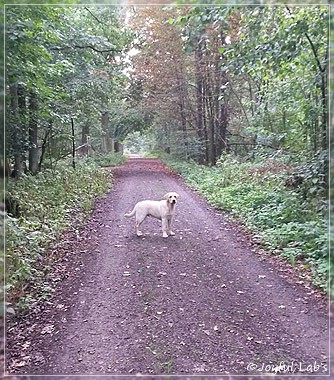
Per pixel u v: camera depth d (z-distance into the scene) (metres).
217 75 13.07
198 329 3.54
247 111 15.33
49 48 8.52
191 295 4.32
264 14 5.42
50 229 6.47
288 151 8.62
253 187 9.42
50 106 10.11
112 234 6.98
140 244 6.32
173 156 19.50
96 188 11.35
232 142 15.56
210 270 5.10
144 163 21.97
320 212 5.96
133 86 16.66
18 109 7.53
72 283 4.71
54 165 12.86
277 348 3.12
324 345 3.06
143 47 12.32
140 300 4.20
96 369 2.88
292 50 6.04
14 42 5.25
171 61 13.20
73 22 9.09
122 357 3.07
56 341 3.34
